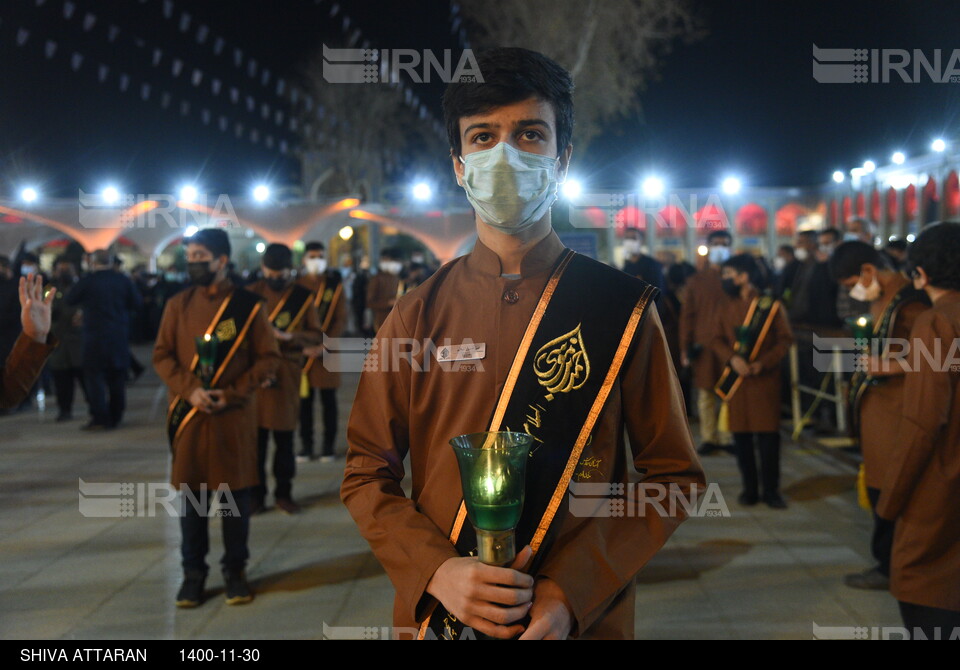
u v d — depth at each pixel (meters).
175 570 4.34
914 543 2.49
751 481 5.55
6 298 5.27
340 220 16.89
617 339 1.50
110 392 8.78
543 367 1.50
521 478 1.32
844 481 6.12
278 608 3.84
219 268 4.10
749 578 4.19
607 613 1.50
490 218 1.54
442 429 1.55
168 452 7.34
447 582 1.35
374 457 1.63
